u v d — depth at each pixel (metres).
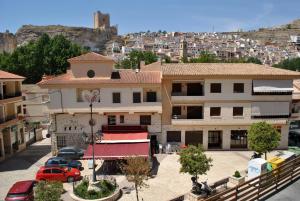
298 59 175.00
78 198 27.19
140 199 27.94
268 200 20.75
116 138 39.44
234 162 38.38
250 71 43.16
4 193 29.56
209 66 46.31
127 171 26.94
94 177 29.78
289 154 34.81
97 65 41.75
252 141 33.00
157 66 49.25
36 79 88.44
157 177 33.56
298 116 44.50
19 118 46.34
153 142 42.91
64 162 36.12
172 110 43.44
